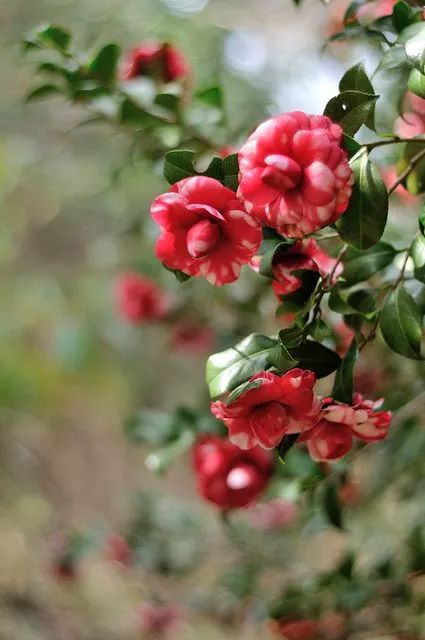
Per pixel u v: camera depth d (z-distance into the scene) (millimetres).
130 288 2549
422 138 1525
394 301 1591
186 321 2539
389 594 2072
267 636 2744
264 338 1543
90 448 4945
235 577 2438
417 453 2049
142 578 2879
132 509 2746
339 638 2123
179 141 1945
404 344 1586
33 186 4004
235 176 1494
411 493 2139
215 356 1540
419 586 2271
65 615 3332
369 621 2158
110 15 3236
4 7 3418
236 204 1467
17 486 4398
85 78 1921
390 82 1754
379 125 1972
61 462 4688
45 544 3555
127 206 2979
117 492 4723
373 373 2076
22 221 4191
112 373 4688
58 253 4969
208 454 1880
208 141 1962
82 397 4922
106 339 4422
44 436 4672
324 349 1557
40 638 3238
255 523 2592
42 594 3420
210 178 1469
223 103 1957
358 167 1501
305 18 3203
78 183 3826
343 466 1876
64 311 4418
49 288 4352
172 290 2506
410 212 2117
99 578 3490
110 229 4270
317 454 1526
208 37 3168
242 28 3330
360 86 1528
